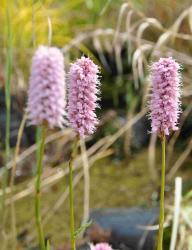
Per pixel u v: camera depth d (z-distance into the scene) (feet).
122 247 10.50
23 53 13.96
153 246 10.41
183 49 14.88
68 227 11.44
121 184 13.16
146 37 15.40
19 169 13.30
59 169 12.99
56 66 5.02
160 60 5.20
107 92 15.58
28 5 13.66
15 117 14.07
